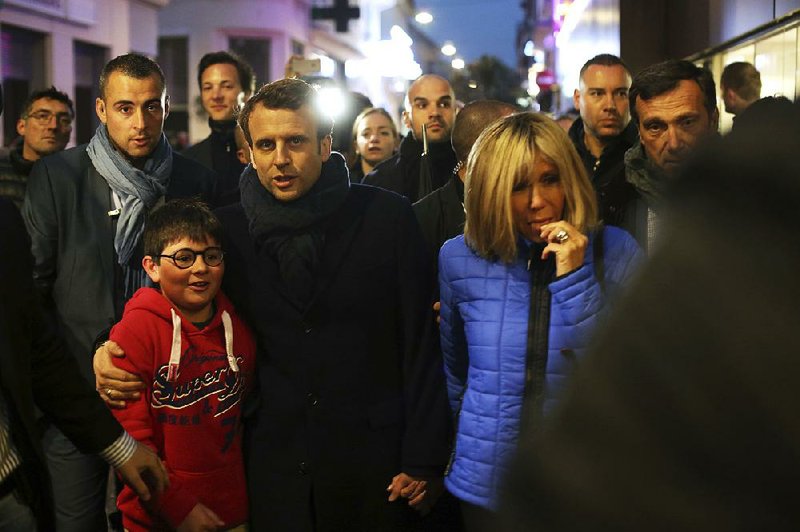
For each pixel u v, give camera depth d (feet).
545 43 106.22
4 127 59.11
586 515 2.03
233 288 9.87
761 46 17.48
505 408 8.70
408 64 96.89
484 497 8.71
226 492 9.78
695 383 1.97
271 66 107.14
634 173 11.70
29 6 59.31
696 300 1.99
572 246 8.43
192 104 101.86
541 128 8.68
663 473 1.98
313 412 9.53
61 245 11.94
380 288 9.73
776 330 1.92
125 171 12.00
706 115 11.38
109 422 8.66
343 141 23.84
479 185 8.78
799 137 1.97
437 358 9.84
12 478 7.48
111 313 11.92
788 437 1.90
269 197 9.59
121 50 73.31
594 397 2.07
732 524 1.93
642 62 27.66
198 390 9.69
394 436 9.72
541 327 8.67
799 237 1.93
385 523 9.64
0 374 7.50
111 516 12.16
